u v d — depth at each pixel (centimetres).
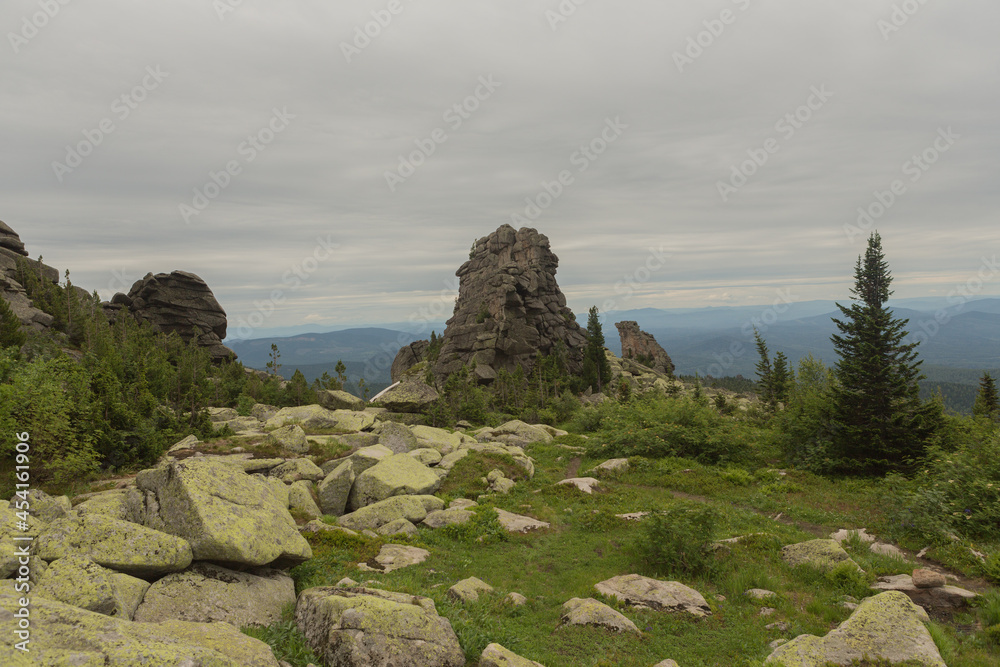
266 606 1066
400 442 3400
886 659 889
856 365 2839
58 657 601
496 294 11531
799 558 1550
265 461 2578
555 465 3544
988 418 2684
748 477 2769
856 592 1321
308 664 860
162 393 4409
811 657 908
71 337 6969
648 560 1592
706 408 3775
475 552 1717
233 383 7194
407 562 1514
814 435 3039
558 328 12781
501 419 6644
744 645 1069
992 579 1374
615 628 1129
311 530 1639
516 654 926
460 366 10894
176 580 1018
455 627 1016
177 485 1161
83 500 1647
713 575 1484
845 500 2314
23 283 7894
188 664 650
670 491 2698
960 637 1073
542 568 1614
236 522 1130
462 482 2733
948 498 1883
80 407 2381
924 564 1557
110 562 973
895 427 2717
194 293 10562
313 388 8162
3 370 2131
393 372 15512
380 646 868
